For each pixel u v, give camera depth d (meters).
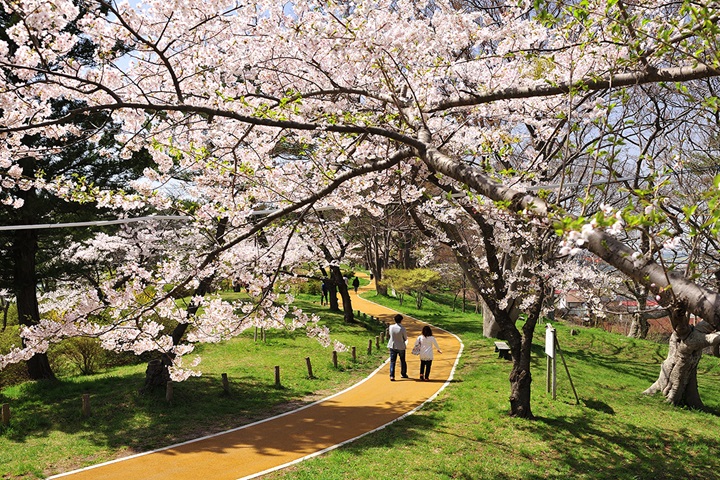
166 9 5.39
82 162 14.01
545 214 3.25
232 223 6.80
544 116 8.77
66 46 5.29
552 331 12.70
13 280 14.83
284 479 7.92
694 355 13.01
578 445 9.62
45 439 9.97
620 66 4.77
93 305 6.88
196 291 11.28
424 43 6.74
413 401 12.41
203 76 6.32
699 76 4.19
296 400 12.83
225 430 10.45
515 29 6.68
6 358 6.59
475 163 7.72
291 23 6.31
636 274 2.82
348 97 8.02
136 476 8.18
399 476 7.96
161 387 12.51
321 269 28.16
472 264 11.27
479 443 9.45
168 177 6.44
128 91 5.97
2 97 5.48
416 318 28.91
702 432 10.97
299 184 7.35
